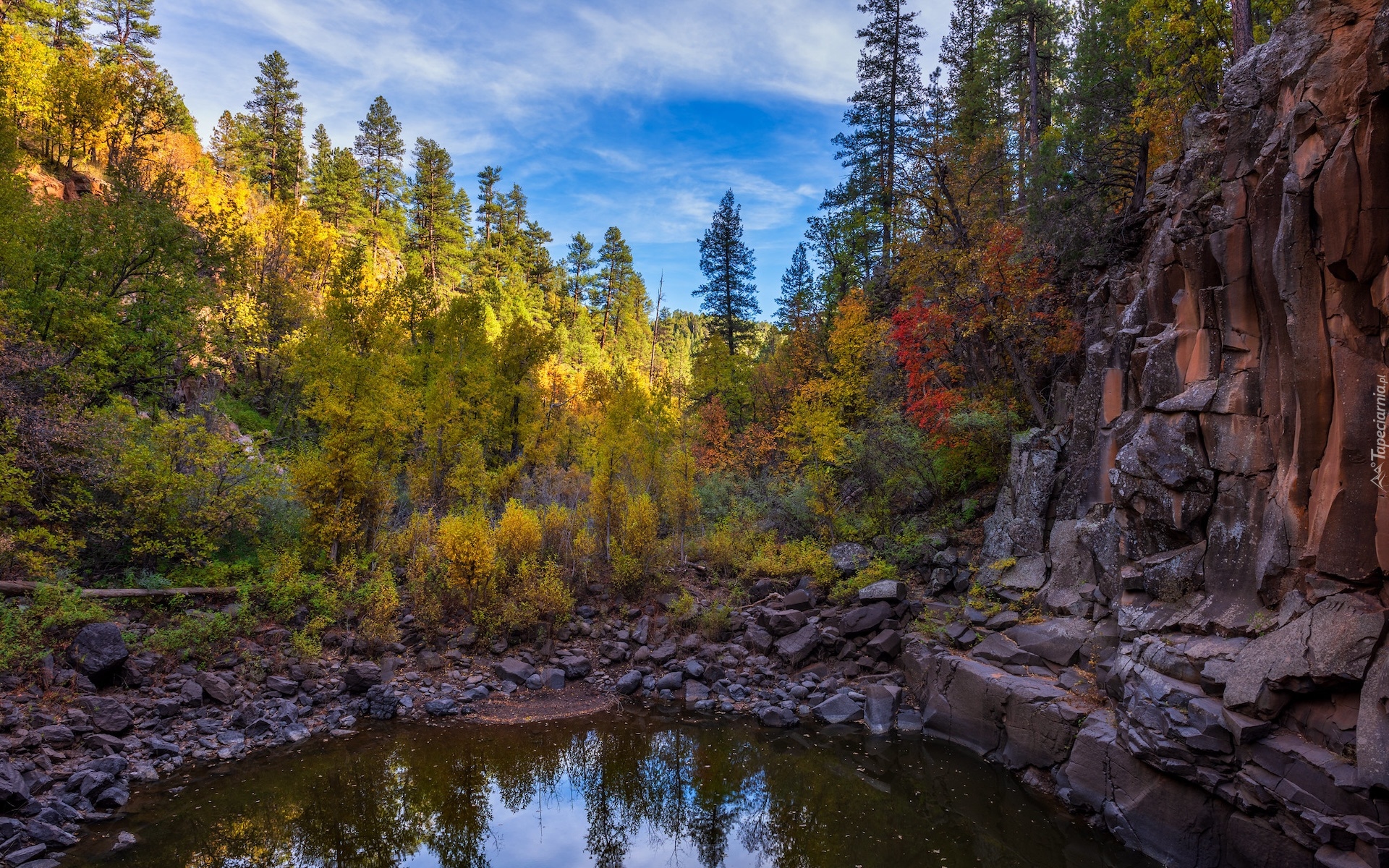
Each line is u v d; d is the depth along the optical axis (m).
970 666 13.59
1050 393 19.12
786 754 13.29
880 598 17.14
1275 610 9.32
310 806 10.68
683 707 15.78
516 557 20.03
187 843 9.26
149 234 21.28
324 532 18.08
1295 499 9.18
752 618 18.45
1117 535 12.98
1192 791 8.98
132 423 16.98
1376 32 7.89
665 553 20.97
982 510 19.47
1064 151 21.59
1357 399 8.25
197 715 12.84
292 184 64.56
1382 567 7.76
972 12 31.64
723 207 43.59
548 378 50.53
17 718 10.55
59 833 8.84
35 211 19.98
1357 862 7.05
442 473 26.31
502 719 14.78
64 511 14.48
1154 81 18.72
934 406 19.48
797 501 22.41
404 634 17.38
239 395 32.31
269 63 64.81
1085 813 10.54
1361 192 8.10
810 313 36.03
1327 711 7.94
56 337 17.78
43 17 45.81
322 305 39.34
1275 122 10.19
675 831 10.41
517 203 83.81
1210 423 10.88
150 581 15.24
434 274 66.88
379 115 72.56
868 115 31.88
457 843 9.90
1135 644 10.85
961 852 9.62
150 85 39.62
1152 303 13.21
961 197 24.16
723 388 38.97
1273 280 9.79
